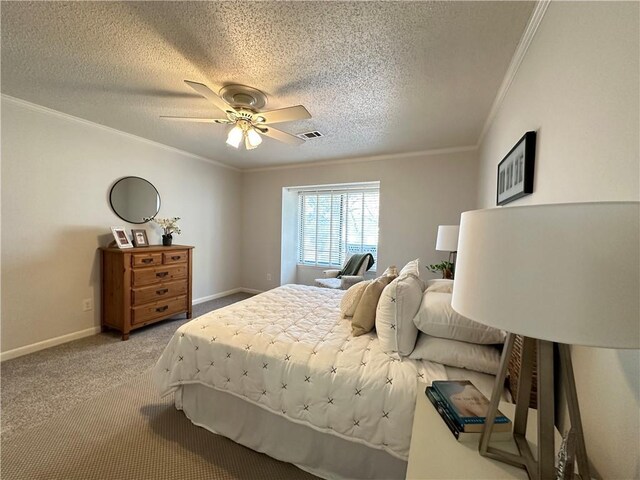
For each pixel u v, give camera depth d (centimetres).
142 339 302
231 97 222
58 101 248
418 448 82
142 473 143
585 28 96
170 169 389
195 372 171
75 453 153
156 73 198
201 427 175
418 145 357
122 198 332
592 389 89
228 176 491
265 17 143
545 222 54
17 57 181
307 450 145
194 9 139
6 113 243
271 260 503
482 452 79
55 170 276
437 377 128
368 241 480
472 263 67
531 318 55
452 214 373
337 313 210
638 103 69
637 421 68
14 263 254
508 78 190
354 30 151
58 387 213
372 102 237
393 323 145
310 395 138
